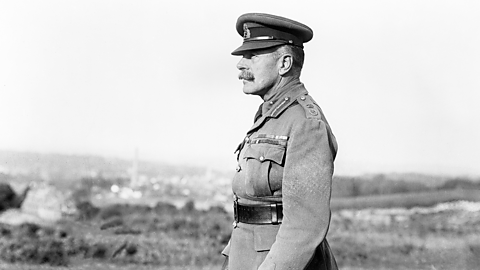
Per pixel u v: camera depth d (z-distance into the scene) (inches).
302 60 111.1
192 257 307.6
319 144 100.3
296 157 99.6
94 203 397.1
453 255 329.4
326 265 106.0
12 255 296.0
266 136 104.8
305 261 96.5
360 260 323.3
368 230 384.5
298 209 97.9
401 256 330.0
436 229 377.1
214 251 321.1
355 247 346.6
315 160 99.2
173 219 374.3
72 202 388.5
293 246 96.4
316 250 104.2
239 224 107.7
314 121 101.6
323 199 98.0
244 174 105.5
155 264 297.9
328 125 105.4
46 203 370.3
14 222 334.3
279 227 103.4
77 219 365.7
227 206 432.5
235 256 106.9
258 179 102.9
